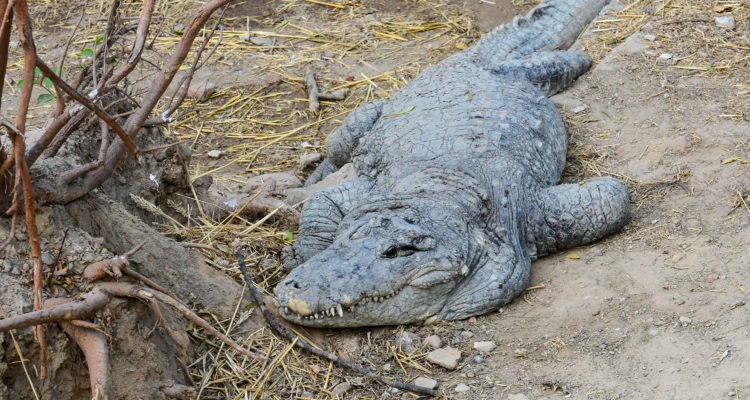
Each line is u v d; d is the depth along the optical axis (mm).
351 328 7707
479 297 7855
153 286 6176
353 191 9383
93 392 5492
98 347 5617
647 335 7180
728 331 7023
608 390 6629
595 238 8789
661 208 9008
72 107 6008
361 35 14070
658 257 8211
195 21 6203
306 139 11781
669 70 11391
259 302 7477
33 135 7398
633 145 10172
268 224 9312
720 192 8977
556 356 7141
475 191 8562
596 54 12305
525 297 8141
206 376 6648
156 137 8562
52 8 14633
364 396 6832
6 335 5590
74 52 13227
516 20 13188
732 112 10258
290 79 12953
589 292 7918
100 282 5961
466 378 7016
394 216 8039
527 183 9039
